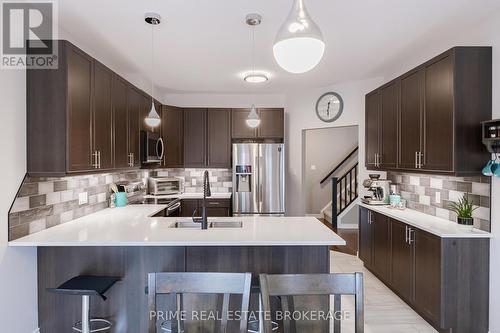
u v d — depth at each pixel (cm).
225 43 300
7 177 197
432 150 263
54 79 210
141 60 351
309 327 180
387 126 344
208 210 462
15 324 203
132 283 223
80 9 230
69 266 223
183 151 496
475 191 253
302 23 137
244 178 468
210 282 134
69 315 224
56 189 250
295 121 519
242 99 532
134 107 338
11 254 200
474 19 249
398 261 304
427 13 240
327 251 223
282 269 223
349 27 266
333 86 473
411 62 348
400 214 316
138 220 274
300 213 514
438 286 240
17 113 204
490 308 236
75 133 221
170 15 242
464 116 237
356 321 134
